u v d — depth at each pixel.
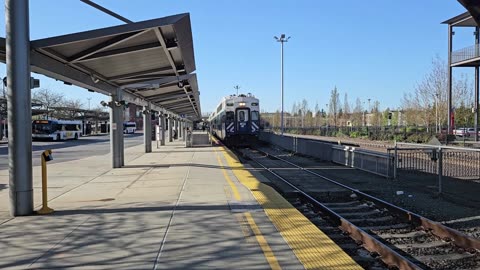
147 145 29.42
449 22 41.50
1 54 9.68
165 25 10.14
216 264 5.67
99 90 17.28
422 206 11.28
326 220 10.09
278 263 5.70
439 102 47.09
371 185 15.01
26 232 7.34
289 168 20.81
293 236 7.02
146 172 17.16
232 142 39.38
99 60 13.59
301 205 12.02
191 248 6.37
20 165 8.70
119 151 19.55
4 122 62.84
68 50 11.48
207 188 12.27
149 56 14.27
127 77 17.25
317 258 5.91
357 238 8.30
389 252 6.86
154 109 33.69
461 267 6.75
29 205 8.78
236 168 18.28
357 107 99.00
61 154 30.56
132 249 6.33
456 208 10.99
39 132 58.66
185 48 12.52
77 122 66.25
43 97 84.81
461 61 39.47
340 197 13.15
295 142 32.34
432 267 6.77
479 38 41.44
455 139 36.69
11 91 8.66
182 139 58.34
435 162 15.68
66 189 12.73
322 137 57.06
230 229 7.47
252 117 39.50
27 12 8.74
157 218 8.34
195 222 8.00
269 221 8.07
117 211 9.04
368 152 18.91
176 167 18.81
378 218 10.18
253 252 6.18
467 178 16.16
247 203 9.84
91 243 6.64
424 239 8.34
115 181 14.52
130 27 10.04
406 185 14.91
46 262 5.75
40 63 11.01
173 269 5.48
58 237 7.00
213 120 59.94
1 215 8.77
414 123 54.22
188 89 26.72
